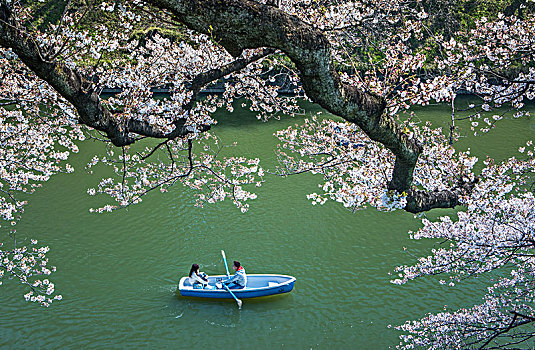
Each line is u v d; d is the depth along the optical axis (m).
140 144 23.52
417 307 13.45
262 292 14.02
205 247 16.47
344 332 12.68
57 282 14.45
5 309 13.16
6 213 9.38
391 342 12.23
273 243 16.73
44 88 7.07
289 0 7.91
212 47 8.66
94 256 15.80
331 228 17.61
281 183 20.94
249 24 3.76
